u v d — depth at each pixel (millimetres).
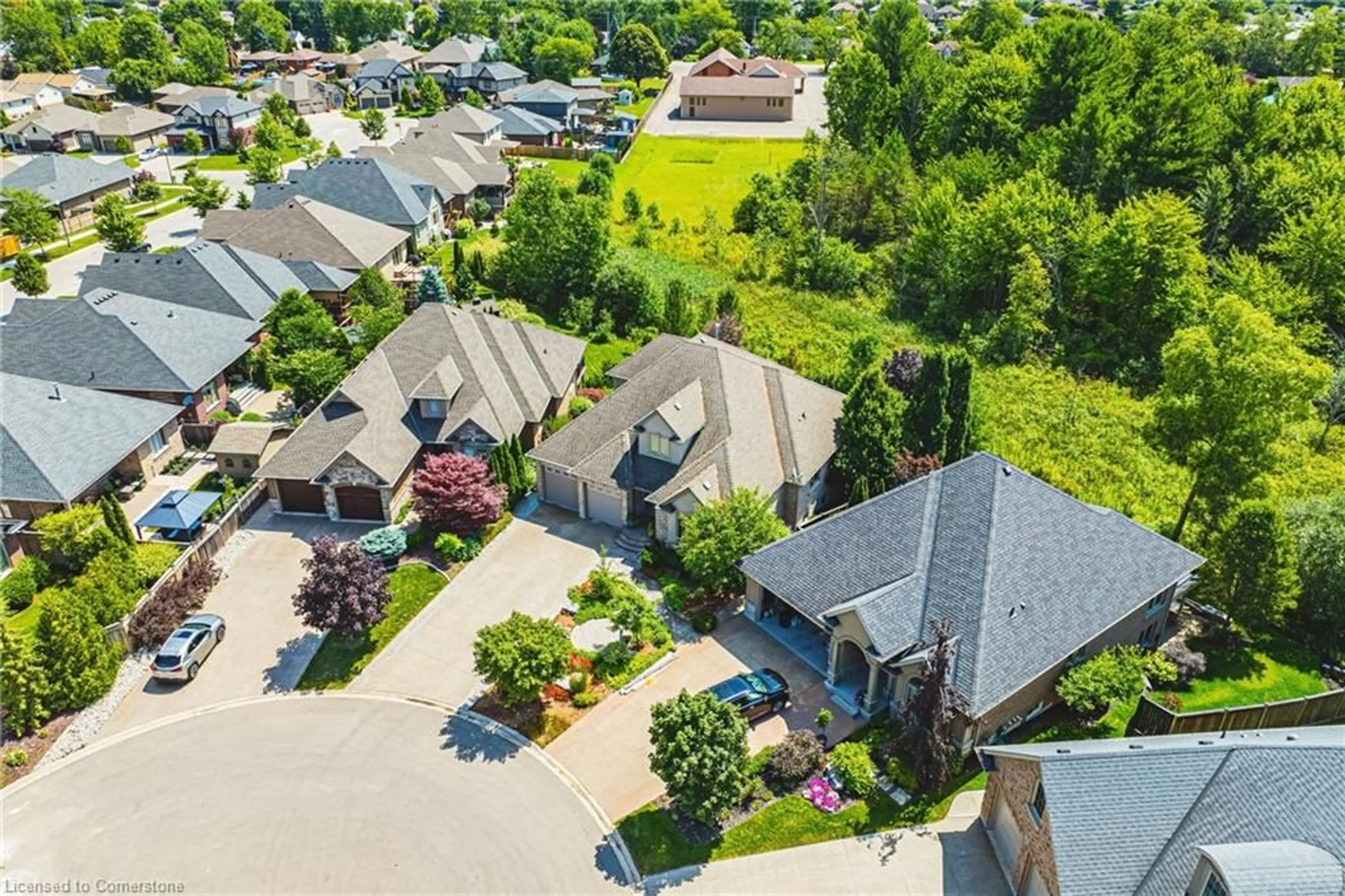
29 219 83125
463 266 72125
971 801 30000
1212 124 79562
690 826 29125
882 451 44688
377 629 38062
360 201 83688
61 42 176125
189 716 33750
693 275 80125
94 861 28016
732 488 41406
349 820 29375
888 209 87000
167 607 37750
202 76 164625
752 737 32469
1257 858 20250
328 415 47531
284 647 37188
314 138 134250
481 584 40969
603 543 43875
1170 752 24203
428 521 43250
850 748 31062
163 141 132125
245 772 31219
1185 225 65812
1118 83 87250
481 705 34250
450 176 96188
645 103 157750
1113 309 70125
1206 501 44812
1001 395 60531
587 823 29375
